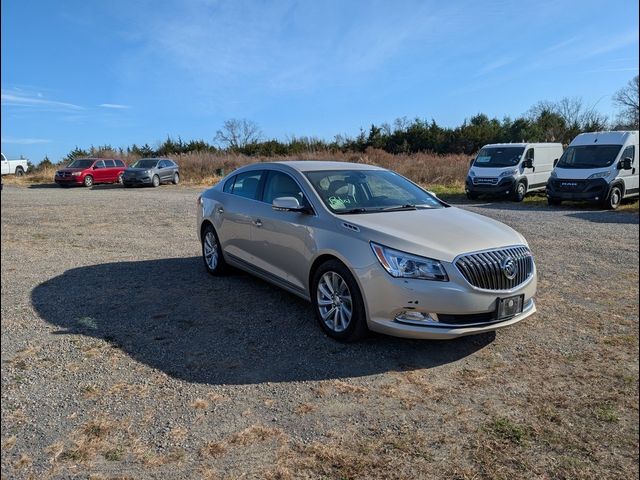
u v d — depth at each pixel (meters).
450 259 3.89
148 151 45.56
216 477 2.66
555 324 4.85
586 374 3.83
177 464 2.77
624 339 4.48
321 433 3.05
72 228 11.01
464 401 3.44
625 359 4.08
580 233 10.16
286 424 3.14
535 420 3.22
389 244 4.01
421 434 3.05
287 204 4.69
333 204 4.77
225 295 5.72
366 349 4.24
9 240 9.54
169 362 4.01
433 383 3.68
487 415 3.27
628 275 6.68
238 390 3.56
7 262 7.60
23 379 3.73
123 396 3.49
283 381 3.69
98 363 3.99
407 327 3.90
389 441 2.98
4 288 6.12
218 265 6.48
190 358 4.07
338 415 3.25
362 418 3.22
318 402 3.40
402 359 4.06
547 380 3.74
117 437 3.02
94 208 15.05
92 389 3.58
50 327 4.77
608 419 3.23
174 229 10.82
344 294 4.33
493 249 4.11
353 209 4.77
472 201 17.92
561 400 3.46
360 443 2.96
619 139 15.45
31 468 2.75
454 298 3.83
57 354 4.16
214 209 6.38
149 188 25.83
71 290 6.01
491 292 3.95
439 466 2.76
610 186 14.85
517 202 17.48
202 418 3.21
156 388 3.59
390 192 5.31
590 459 2.84
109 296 5.75
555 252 8.20
